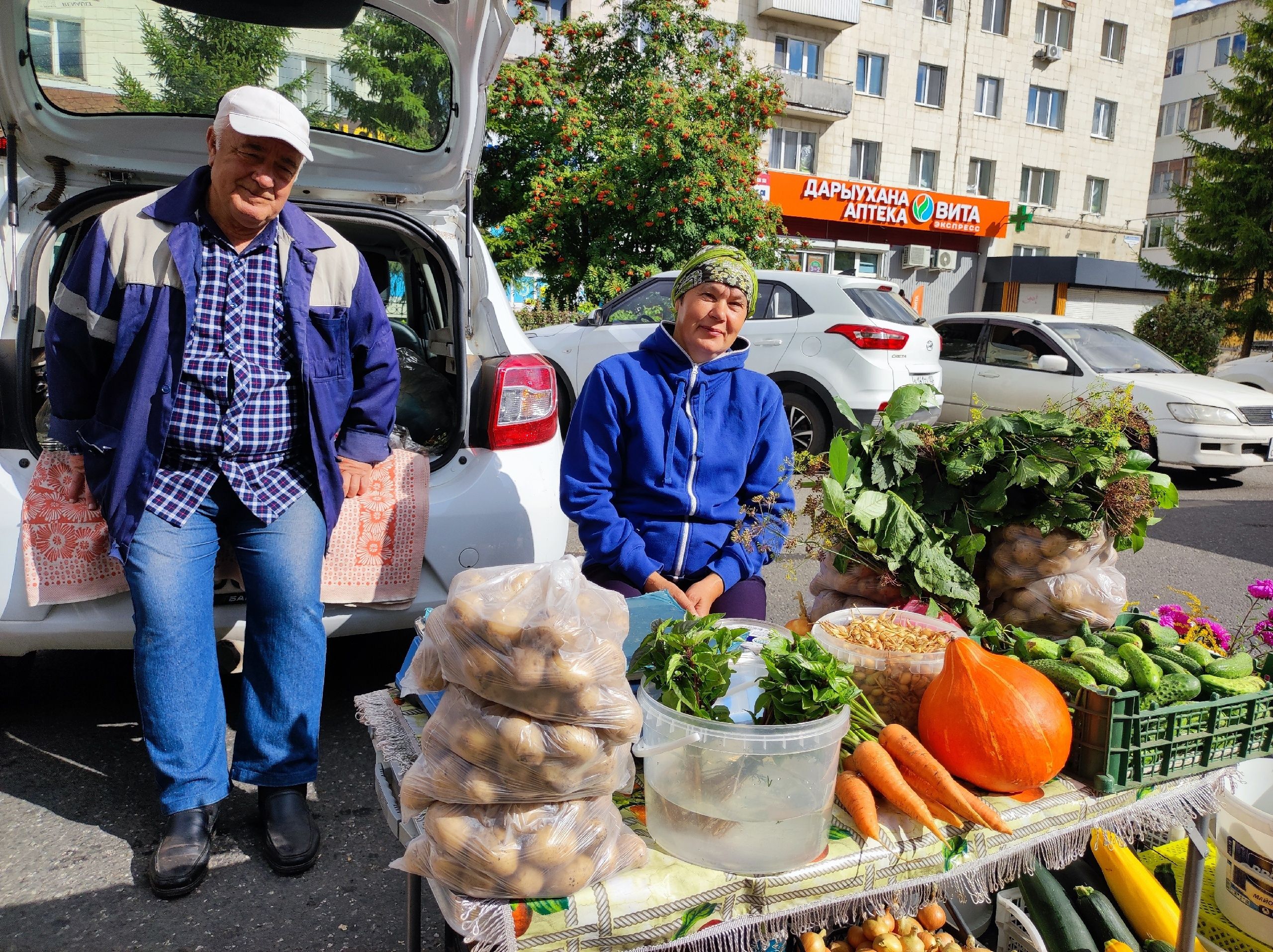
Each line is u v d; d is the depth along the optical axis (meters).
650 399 2.27
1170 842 2.02
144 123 2.56
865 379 6.75
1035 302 24.08
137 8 2.34
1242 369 10.73
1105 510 2.12
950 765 1.49
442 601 2.66
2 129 2.41
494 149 13.31
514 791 1.20
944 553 2.15
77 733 2.76
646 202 12.05
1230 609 4.49
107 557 2.30
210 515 2.06
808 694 1.36
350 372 2.15
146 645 2.00
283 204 1.97
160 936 1.94
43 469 2.27
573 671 1.17
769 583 4.68
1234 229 16.69
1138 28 24.20
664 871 1.29
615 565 2.20
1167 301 16.52
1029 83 23.11
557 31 13.98
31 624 2.30
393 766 1.49
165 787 2.11
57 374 1.98
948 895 1.49
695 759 1.30
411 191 2.91
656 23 13.78
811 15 19.78
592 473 2.26
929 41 21.72
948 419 9.00
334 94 2.69
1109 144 24.59
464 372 2.74
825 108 20.36
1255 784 1.74
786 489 2.39
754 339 7.20
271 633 2.14
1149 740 1.57
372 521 2.53
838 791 1.43
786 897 1.31
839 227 21.56
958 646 1.53
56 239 2.81
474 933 1.17
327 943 1.94
